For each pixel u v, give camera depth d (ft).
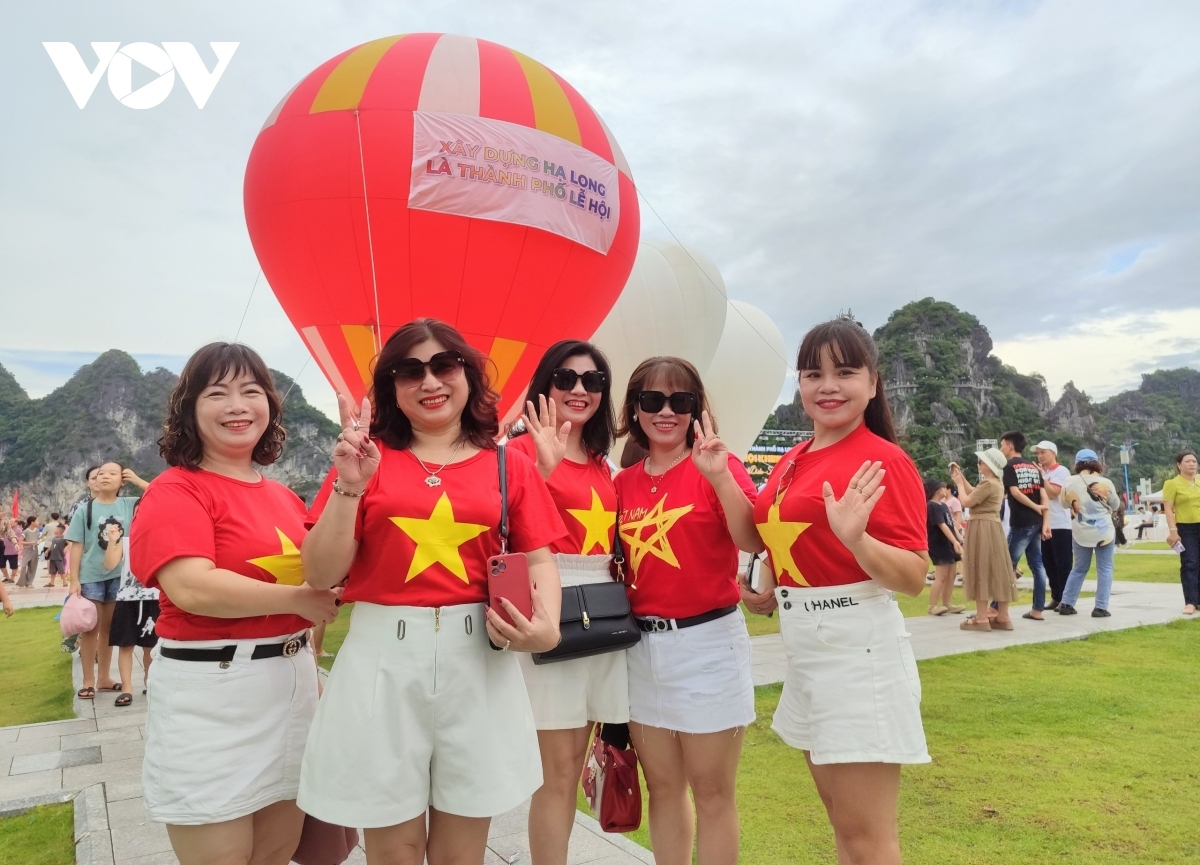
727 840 7.92
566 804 8.16
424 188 23.71
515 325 26.30
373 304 25.38
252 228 26.78
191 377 6.73
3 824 10.88
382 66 24.93
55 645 27.50
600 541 8.50
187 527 6.27
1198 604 26.96
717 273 43.39
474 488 6.34
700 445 7.82
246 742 6.25
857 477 6.32
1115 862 8.96
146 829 10.31
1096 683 16.84
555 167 25.40
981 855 9.16
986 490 23.44
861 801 6.56
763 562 8.59
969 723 14.12
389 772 5.80
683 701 7.91
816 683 6.72
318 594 6.29
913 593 6.62
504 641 6.03
